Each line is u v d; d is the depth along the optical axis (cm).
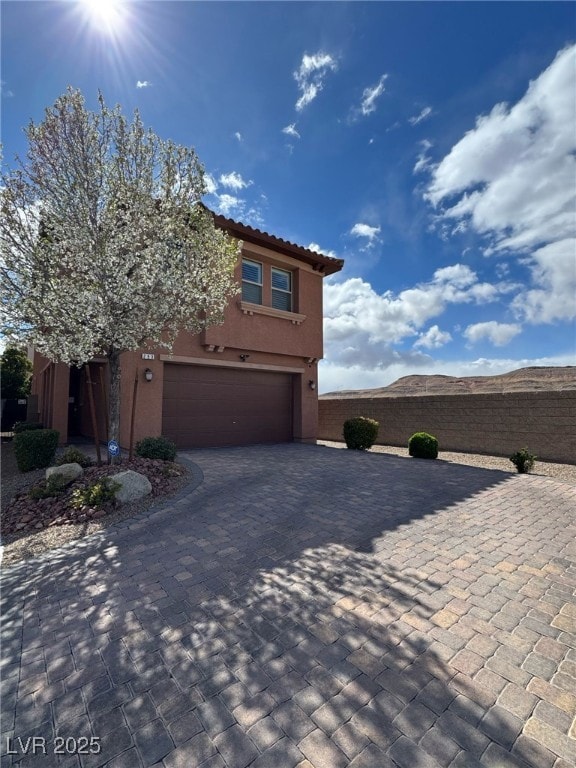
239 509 588
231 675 248
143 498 620
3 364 2080
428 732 205
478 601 338
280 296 1369
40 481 700
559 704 225
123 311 702
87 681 245
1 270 648
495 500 655
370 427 1284
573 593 353
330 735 204
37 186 670
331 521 538
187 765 187
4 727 212
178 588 361
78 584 372
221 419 1241
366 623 305
